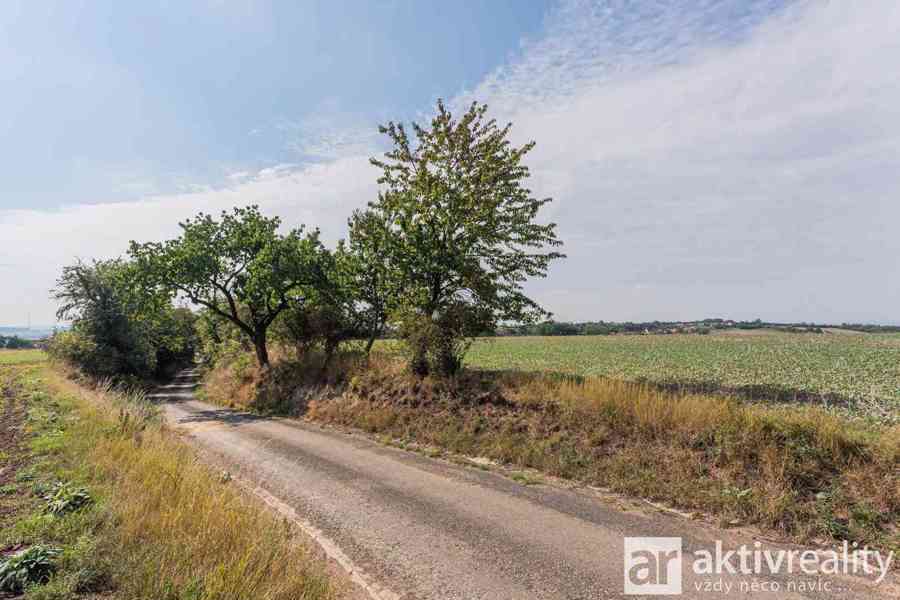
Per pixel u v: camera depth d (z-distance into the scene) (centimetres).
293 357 2150
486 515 624
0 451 873
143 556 411
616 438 863
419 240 1436
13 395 1895
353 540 556
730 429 755
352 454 1005
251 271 2148
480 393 1174
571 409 974
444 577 461
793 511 578
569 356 3741
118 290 2400
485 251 1454
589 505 661
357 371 1573
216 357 3412
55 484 632
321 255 2250
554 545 527
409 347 1380
